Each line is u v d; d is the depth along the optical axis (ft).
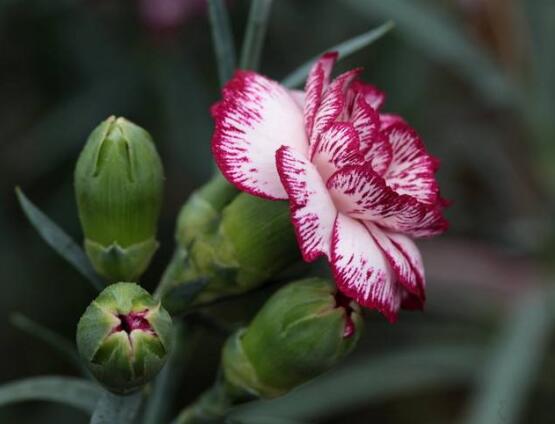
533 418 1.47
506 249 1.42
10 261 1.43
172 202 1.51
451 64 1.37
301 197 0.74
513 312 1.27
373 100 0.83
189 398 1.48
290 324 0.79
